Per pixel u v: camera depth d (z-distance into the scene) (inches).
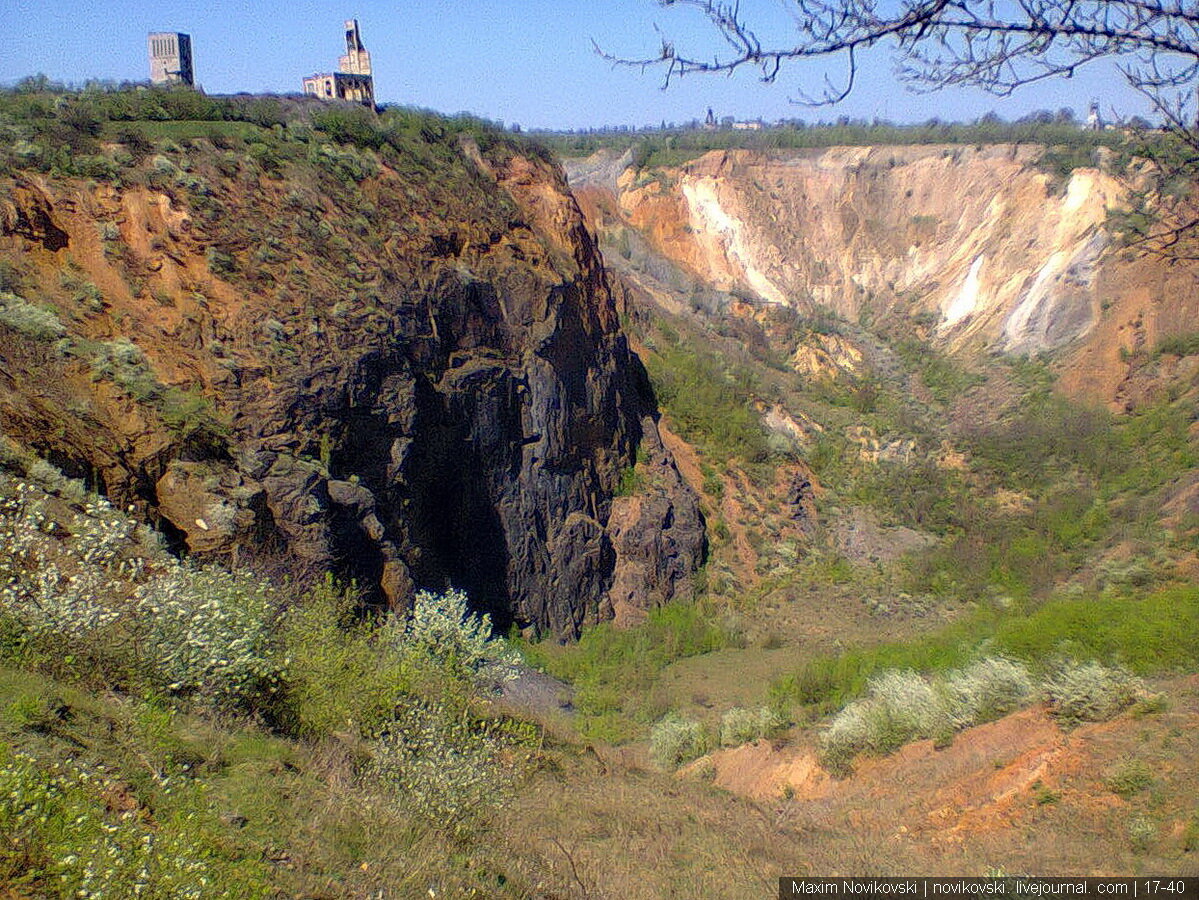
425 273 1045.2
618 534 1224.2
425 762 359.3
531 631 1093.8
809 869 387.9
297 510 791.1
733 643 1134.4
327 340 896.3
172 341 818.2
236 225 914.7
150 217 874.8
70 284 797.9
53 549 392.8
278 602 535.2
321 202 1008.9
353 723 440.1
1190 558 1014.4
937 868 367.9
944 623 1159.6
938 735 516.1
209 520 721.0
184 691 380.2
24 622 342.6
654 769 671.1
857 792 506.3
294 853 275.6
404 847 307.1
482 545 1064.8
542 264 1218.6
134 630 363.6
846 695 701.3
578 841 412.2
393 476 920.3
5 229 794.8
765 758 607.5
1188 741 404.2
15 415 653.9
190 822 257.8
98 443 693.3
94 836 218.2
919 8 169.8
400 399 938.1
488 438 1068.5
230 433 798.5
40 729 280.4
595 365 1268.5
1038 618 602.9
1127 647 526.0
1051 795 406.0
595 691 949.8
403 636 579.8
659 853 405.7
